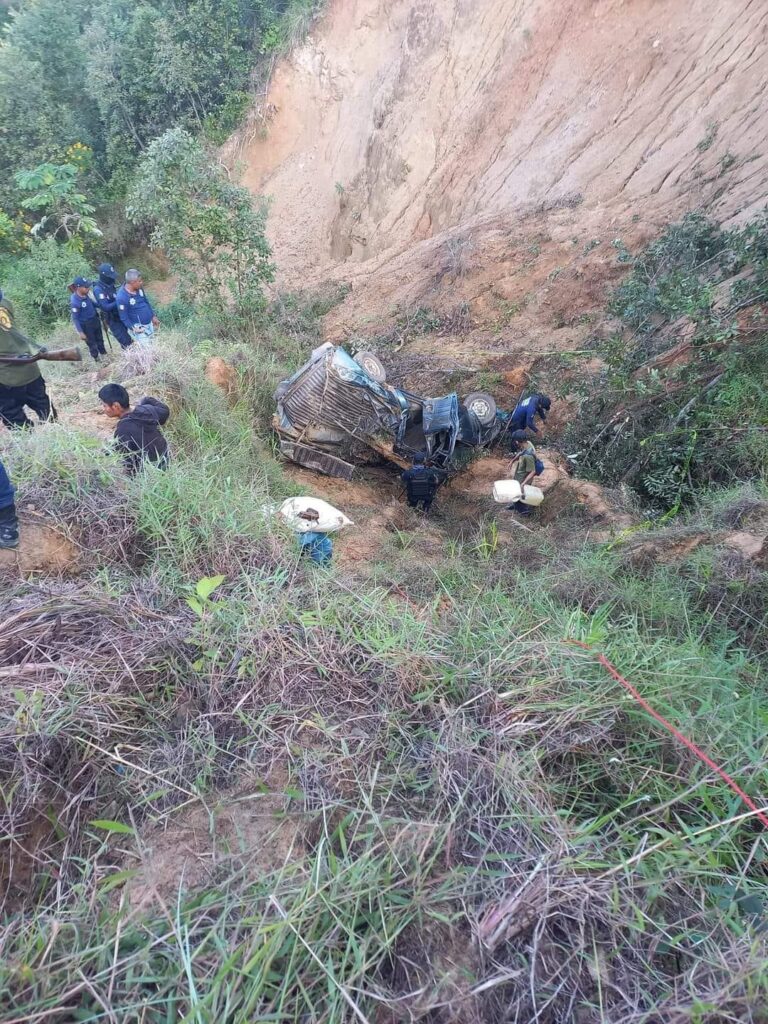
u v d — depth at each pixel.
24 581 3.26
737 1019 1.79
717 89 10.45
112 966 1.83
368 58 16.58
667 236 8.62
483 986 1.87
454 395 8.04
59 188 15.38
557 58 13.17
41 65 17.47
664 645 3.43
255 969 1.85
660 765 2.61
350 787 2.49
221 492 4.43
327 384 7.43
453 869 2.15
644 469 7.18
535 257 11.15
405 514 7.25
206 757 2.55
